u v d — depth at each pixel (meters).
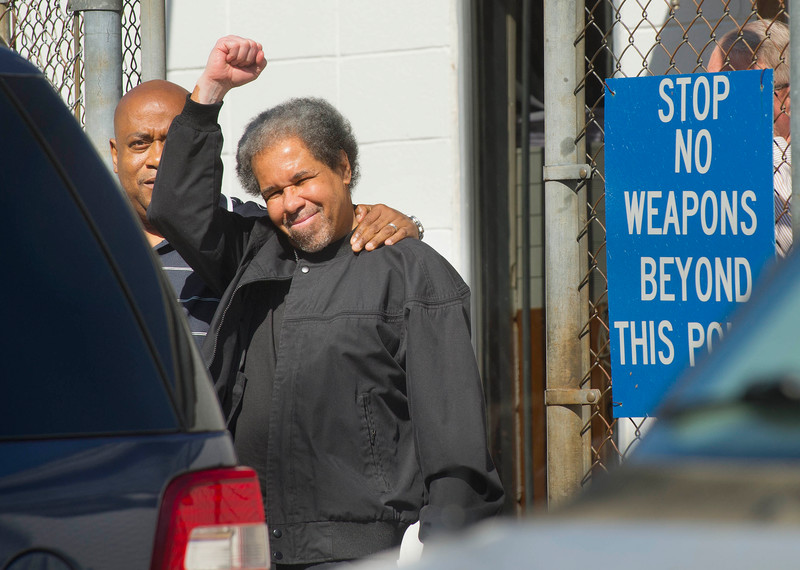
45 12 18.03
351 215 11.00
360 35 16.77
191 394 6.42
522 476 17.73
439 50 16.42
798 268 5.24
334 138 10.83
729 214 11.85
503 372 17.69
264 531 6.45
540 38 18.86
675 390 5.00
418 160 16.50
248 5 17.25
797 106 11.20
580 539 4.10
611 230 12.18
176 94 12.77
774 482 4.26
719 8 15.20
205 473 6.26
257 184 11.25
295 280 10.73
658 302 12.05
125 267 6.43
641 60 15.64
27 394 6.04
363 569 4.59
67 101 16.38
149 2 16.17
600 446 14.00
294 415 10.23
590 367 13.63
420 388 9.96
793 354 4.84
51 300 6.21
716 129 11.89
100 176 6.58
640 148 12.12
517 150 17.97
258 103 17.20
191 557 6.09
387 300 10.41
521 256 17.84
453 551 4.35
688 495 4.29
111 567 5.92
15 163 6.39
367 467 10.12
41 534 5.82
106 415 6.12
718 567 3.71
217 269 11.24
